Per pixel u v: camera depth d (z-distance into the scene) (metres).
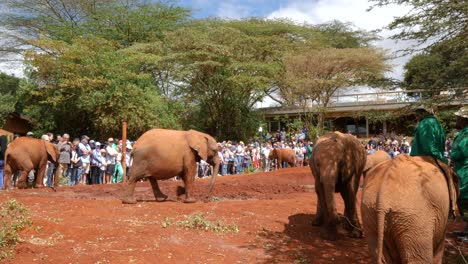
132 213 9.73
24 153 13.89
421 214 4.36
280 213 10.09
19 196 11.91
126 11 40.81
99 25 40.09
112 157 17.81
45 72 28.78
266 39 40.62
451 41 7.64
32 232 7.56
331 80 36.47
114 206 10.55
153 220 9.05
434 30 7.74
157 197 11.94
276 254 7.12
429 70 8.01
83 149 16.80
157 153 11.03
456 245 7.68
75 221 8.66
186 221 8.55
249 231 8.41
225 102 40.16
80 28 39.03
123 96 28.47
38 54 28.31
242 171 25.78
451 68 7.51
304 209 10.65
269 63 39.22
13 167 13.99
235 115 40.31
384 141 29.30
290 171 21.09
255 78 36.34
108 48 30.42
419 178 4.50
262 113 43.53
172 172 11.22
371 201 4.63
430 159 5.01
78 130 32.12
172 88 39.72
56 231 7.68
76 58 28.53
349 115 38.91
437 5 7.78
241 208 10.40
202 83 38.81
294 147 29.38
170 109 35.44
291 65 37.84
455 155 7.52
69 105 30.28
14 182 16.69
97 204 10.77
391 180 4.53
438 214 4.49
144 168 11.05
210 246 7.32
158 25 41.81
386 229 4.48
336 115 40.72
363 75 36.03
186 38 36.69
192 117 41.00
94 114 29.62
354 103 39.31
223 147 24.31
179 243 7.37
